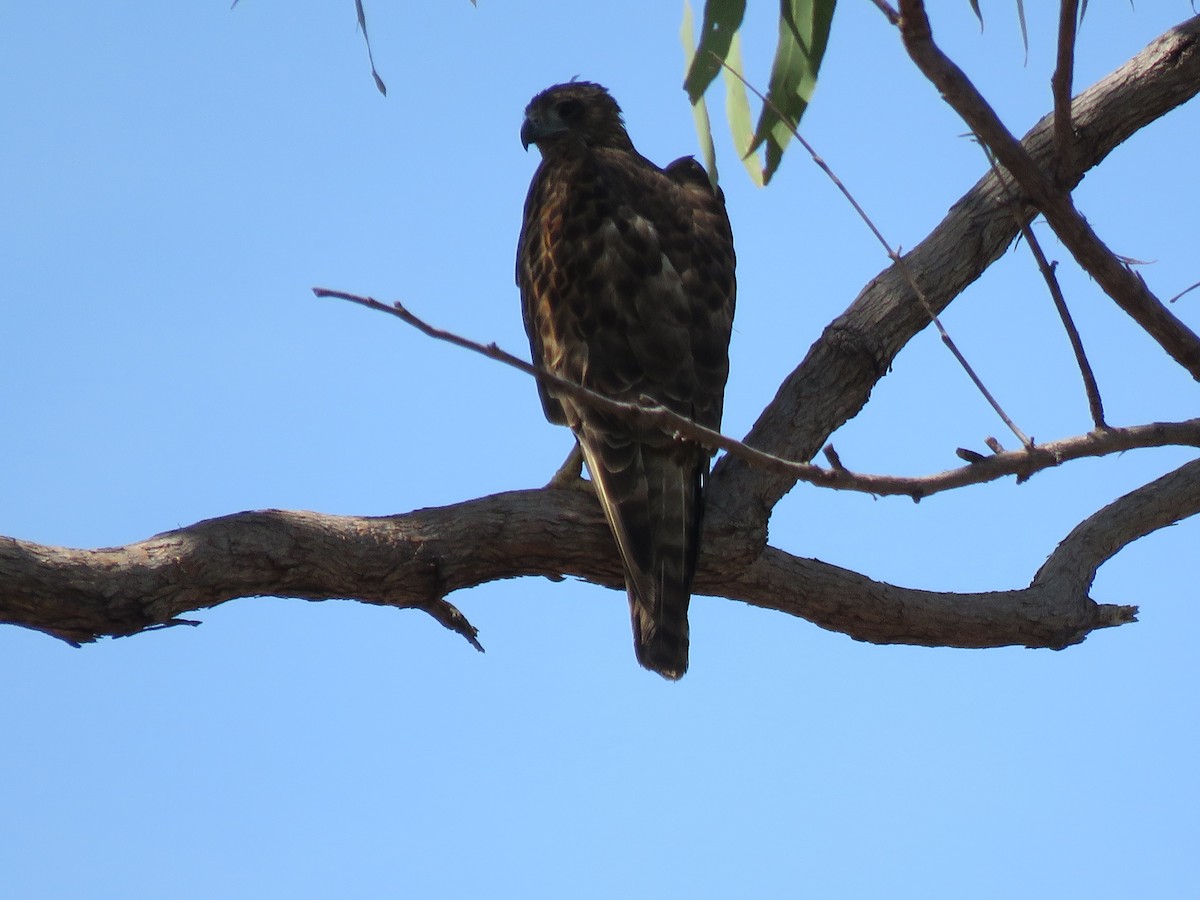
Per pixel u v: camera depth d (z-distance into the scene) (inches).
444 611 373.4
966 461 275.6
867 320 418.9
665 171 477.4
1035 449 279.1
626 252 419.5
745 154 405.7
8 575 311.9
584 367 408.2
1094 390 294.5
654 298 414.3
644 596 371.6
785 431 408.2
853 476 265.6
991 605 416.2
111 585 320.8
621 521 379.2
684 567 377.4
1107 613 429.4
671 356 406.9
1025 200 306.7
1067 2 265.9
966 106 271.1
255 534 338.3
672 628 367.9
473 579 370.6
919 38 264.7
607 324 411.2
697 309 418.9
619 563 383.9
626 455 386.9
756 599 398.9
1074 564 430.3
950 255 426.6
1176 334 296.8
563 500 381.7
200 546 331.3
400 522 358.6
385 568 354.0
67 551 320.8
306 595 350.0
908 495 271.6
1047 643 422.3
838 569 402.3
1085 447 296.2
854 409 417.4
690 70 365.7
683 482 386.9
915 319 421.4
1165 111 436.5
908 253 430.3
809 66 368.2
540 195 459.2
